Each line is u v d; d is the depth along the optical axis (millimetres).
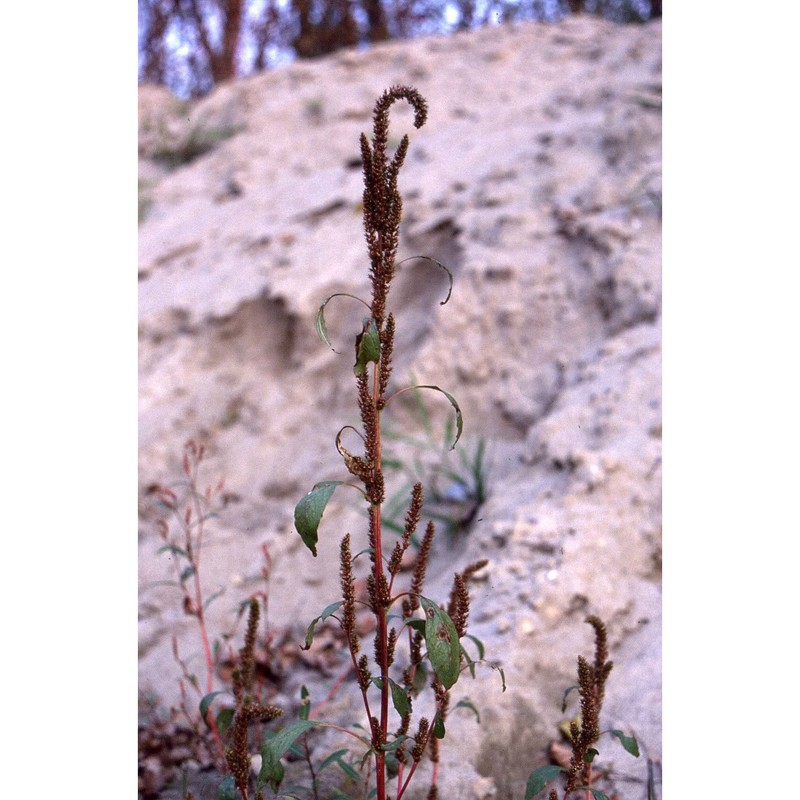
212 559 3574
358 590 3318
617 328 3771
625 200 4191
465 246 4305
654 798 2211
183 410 4215
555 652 2615
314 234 4836
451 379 3906
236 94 7316
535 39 6695
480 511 3275
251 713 1661
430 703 2500
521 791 2293
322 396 4219
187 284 4832
